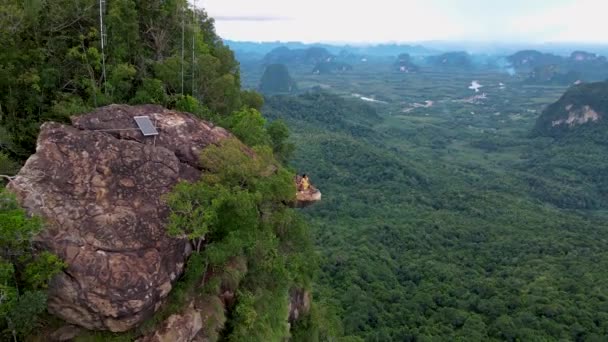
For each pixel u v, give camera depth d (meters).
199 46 37.25
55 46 28.98
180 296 20.38
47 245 17.67
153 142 23.75
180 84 33.09
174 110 27.64
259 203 25.78
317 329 36.41
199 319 21.06
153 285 18.39
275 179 25.39
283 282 28.97
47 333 17.95
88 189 19.88
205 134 25.92
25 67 27.38
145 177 21.20
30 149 25.80
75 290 17.47
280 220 30.05
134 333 18.88
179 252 20.16
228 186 22.45
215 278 22.75
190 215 19.67
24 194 18.75
